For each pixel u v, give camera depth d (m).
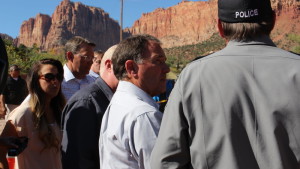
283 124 1.74
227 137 1.78
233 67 1.86
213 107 1.84
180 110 1.91
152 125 2.35
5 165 3.33
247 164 1.75
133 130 2.36
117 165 2.45
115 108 2.56
